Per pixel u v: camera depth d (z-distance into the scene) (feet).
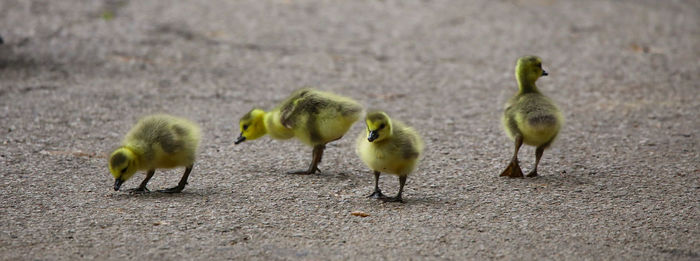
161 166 33.68
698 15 91.50
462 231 29.37
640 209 32.14
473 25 83.15
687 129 47.14
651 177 36.99
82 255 26.27
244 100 54.24
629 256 26.86
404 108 53.42
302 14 86.02
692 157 40.73
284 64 65.72
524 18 87.20
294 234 28.91
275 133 38.88
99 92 53.93
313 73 63.10
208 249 27.17
